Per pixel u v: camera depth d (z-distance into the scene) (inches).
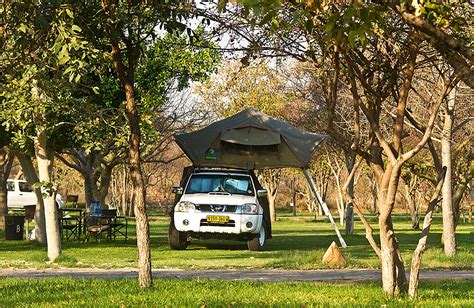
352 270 722.2
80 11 435.8
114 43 466.9
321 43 399.5
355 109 450.9
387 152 441.7
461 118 1003.3
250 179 1041.5
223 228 995.3
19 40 419.8
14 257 876.0
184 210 1008.2
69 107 616.1
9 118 652.7
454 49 246.7
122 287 509.7
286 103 1610.5
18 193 2265.0
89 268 757.9
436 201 441.7
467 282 592.1
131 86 480.4
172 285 521.0
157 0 437.1
